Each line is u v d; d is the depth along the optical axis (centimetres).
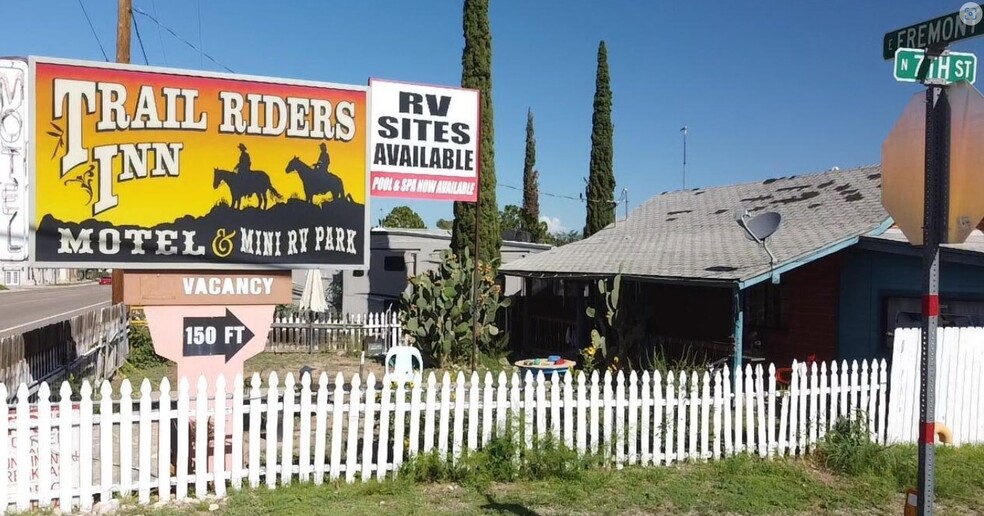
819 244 1161
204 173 735
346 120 782
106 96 704
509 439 757
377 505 665
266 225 754
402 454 748
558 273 1688
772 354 1388
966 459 862
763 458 847
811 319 1305
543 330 1981
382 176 1073
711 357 1411
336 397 729
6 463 641
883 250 1123
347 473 731
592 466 780
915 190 422
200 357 737
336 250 778
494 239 2181
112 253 705
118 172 707
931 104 400
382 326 1955
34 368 1010
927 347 400
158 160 720
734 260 1244
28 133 680
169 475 686
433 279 1705
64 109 691
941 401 930
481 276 1711
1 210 678
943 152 394
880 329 1173
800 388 870
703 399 835
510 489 720
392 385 801
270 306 760
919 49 399
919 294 1122
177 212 726
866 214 1247
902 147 430
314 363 1733
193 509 654
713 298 1461
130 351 1658
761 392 853
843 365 883
